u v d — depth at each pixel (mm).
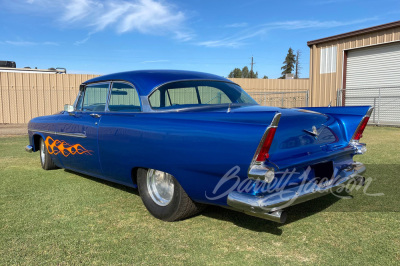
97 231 2975
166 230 2979
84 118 4039
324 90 15664
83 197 3984
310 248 2594
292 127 2758
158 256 2508
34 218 3299
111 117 3586
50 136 4840
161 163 2959
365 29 13539
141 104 3324
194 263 2400
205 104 3471
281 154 2611
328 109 3604
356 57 14555
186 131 2750
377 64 13766
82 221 3215
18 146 8516
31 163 6176
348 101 15000
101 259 2473
